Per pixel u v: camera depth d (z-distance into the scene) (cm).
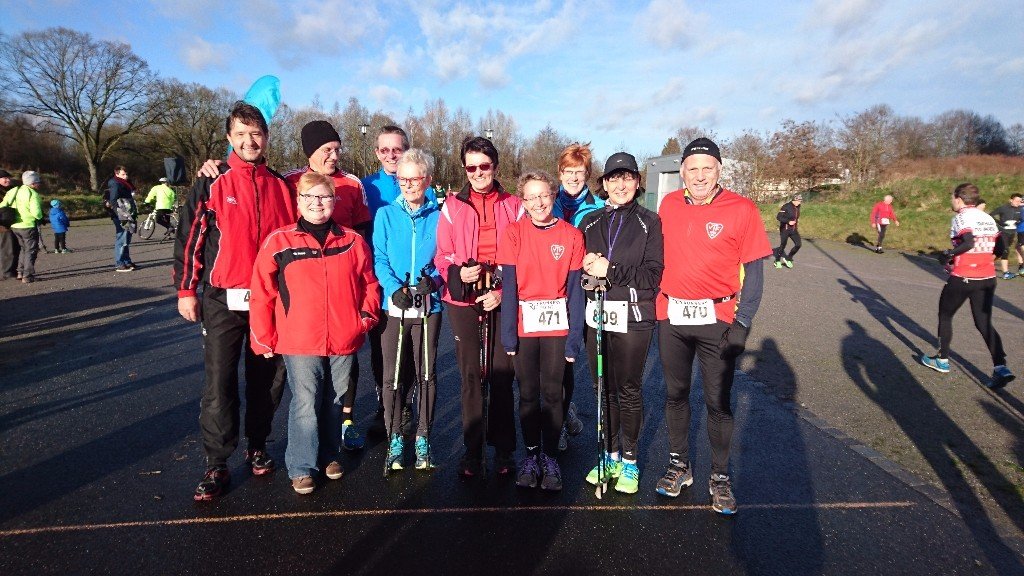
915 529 298
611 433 350
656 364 600
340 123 4625
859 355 622
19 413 430
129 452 370
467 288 321
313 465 322
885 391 509
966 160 2878
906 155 3478
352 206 389
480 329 333
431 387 354
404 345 354
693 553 276
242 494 322
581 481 348
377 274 349
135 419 421
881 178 2938
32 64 3641
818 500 326
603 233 327
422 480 343
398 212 352
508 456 349
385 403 355
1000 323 803
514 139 4925
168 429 405
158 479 336
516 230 321
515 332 319
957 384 530
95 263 1276
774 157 3288
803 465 369
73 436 392
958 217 541
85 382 499
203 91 4156
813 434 417
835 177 3244
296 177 373
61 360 562
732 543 285
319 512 305
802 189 3228
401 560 266
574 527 296
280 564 261
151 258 1379
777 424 434
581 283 320
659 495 331
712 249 299
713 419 315
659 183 2048
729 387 311
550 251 317
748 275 292
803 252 1748
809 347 654
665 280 317
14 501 309
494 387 340
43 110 3725
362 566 261
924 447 396
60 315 757
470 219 338
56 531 282
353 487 333
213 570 256
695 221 304
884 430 424
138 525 289
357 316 328
